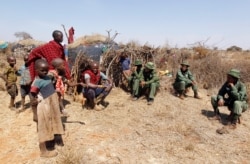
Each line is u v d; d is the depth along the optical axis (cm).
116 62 864
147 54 949
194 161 488
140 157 484
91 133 550
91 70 664
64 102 699
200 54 1249
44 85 461
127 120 632
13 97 645
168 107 738
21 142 515
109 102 745
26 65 620
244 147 557
